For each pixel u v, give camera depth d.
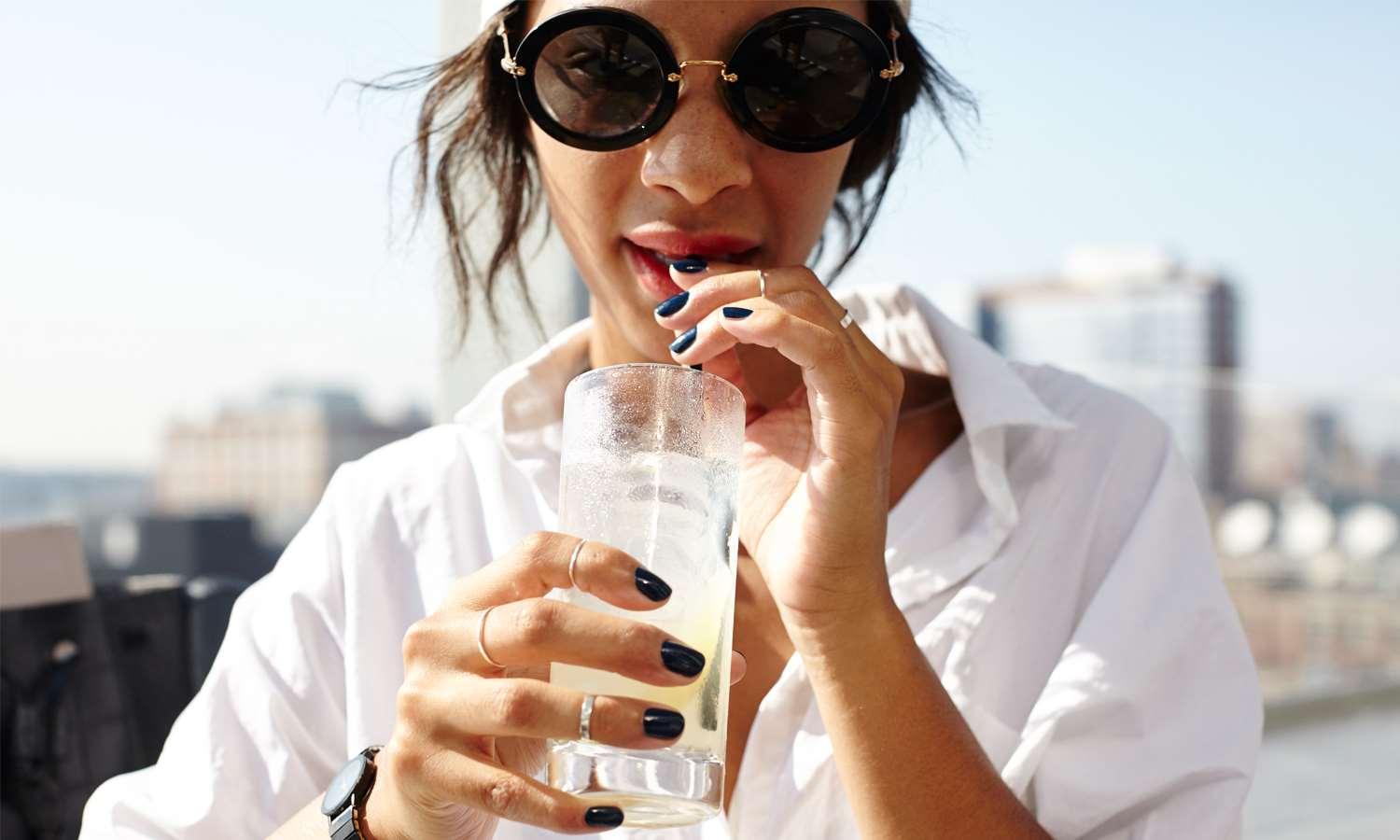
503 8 1.34
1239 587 6.07
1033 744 1.26
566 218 1.28
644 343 1.27
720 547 0.91
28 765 1.72
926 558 1.36
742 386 1.32
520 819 0.87
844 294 1.58
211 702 1.39
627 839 1.25
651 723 0.83
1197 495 1.41
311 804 1.15
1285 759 5.61
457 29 1.55
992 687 1.32
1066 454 1.41
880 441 1.06
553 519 1.43
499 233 1.53
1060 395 1.48
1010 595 1.34
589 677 0.88
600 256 1.25
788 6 1.20
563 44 1.18
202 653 1.88
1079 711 1.26
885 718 1.09
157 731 1.84
